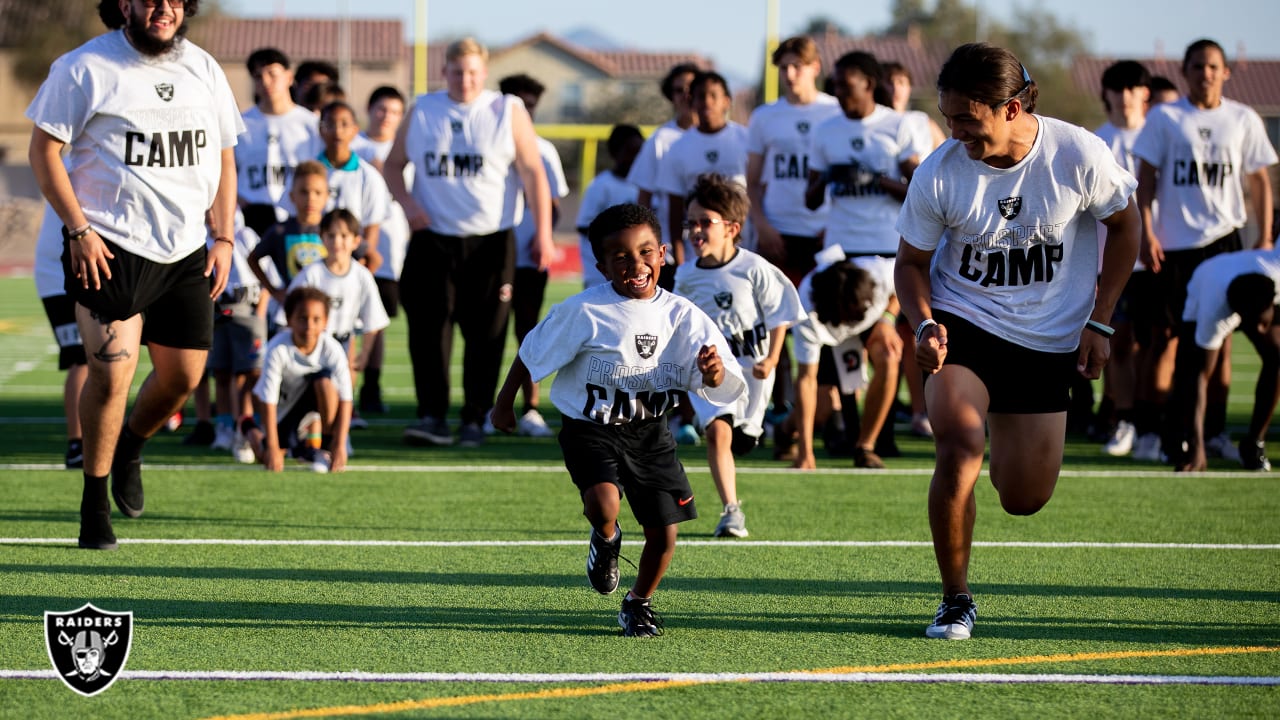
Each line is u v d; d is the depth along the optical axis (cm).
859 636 1509
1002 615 1603
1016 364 1488
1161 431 2920
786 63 3075
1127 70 3244
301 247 2906
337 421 2684
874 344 2723
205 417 3061
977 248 1484
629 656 1420
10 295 8006
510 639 1484
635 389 1469
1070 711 1243
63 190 1731
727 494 2084
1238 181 2944
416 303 3028
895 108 3412
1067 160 1445
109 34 1778
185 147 1792
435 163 2975
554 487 2520
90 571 1784
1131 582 1780
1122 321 3030
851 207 2922
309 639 1476
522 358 1497
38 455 2825
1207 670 1376
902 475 2689
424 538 2045
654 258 1470
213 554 1908
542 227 3038
